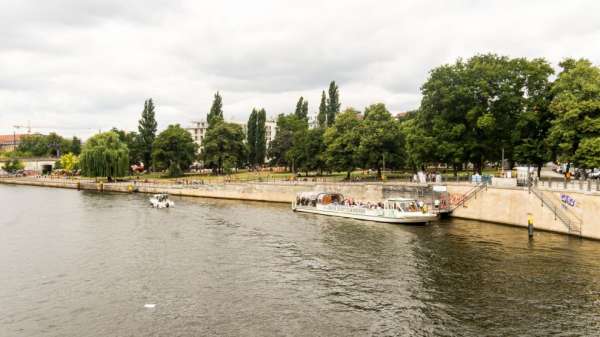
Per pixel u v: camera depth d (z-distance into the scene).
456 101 78.38
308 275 41.91
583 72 65.81
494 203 66.62
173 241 56.94
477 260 45.12
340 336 29.08
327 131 109.69
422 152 82.12
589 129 60.88
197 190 112.94
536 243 51.78
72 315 33.06
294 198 97.38
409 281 39.41
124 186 126.88
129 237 59.62
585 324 30.17
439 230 61.59
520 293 35.81
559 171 110.62
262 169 174.00
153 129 173.25
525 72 74.88
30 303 35.53
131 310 33.88
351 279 40.44
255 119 171.50
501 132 76.19
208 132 147.50
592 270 41.03
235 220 73.31
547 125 72.31
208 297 36.47
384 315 32.31
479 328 29.86
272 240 56.94
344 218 75.12
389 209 69.00
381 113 98.25
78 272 43.66
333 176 120.81
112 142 141.88
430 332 29.41
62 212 83.88
